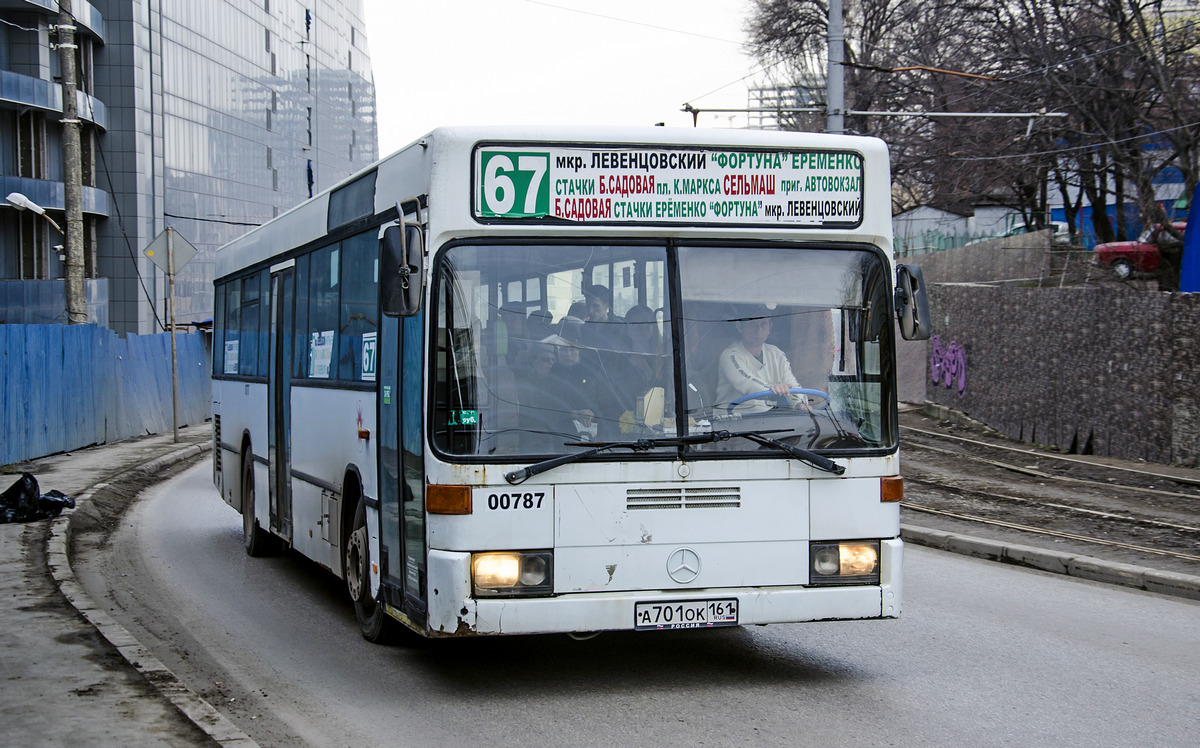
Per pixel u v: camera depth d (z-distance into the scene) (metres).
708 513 6.49
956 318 30.05
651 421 6.48
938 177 41.38
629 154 6.61
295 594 10.16
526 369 6.41
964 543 12.09
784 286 6.76
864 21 46.09
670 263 6.64
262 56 67.69
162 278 53.09
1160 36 29.80
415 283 6.29
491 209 6.47
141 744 5.19
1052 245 37.38
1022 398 24.56
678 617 6.40
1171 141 30.23
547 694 6.70
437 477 6.29
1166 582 9.87
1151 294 19.39
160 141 52.72
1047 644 7.96
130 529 14.45
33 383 20.55
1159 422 19.09
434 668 7.38
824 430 6.70
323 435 9.12
